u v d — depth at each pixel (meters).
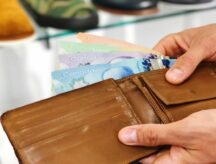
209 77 0.42
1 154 0.69
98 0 0.68
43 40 0.63
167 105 0.38
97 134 0.36
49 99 0.37
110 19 0.67
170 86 0.40
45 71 0.79
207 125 0.35
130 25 0.74
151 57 0.44
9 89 0.81
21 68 0.79
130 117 0.37
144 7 0.68
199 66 0.44
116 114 0.37
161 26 0.80
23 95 0.82
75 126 0.36
